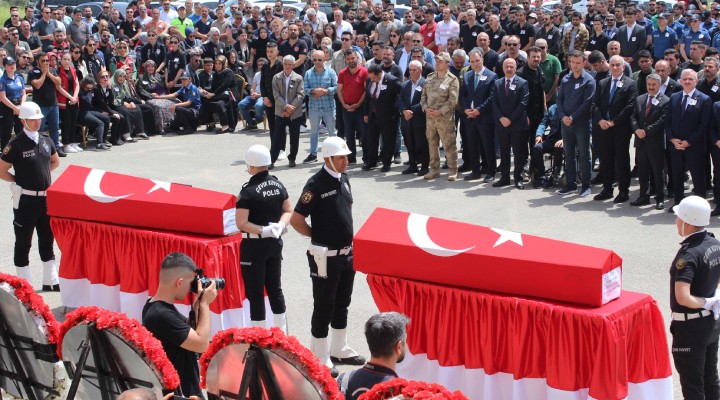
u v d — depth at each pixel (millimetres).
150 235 8227
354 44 18797
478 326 6637
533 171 13883
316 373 4766
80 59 17625
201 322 5984
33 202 9453
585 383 6234
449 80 13938
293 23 18875
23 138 9352
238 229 8141
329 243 7691
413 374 7043
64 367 5953
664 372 6527
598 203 12898
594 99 12852
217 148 17312
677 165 12359
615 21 19000
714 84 12664
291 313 9211
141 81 18797
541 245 6562
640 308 6375
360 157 16453
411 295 6941
